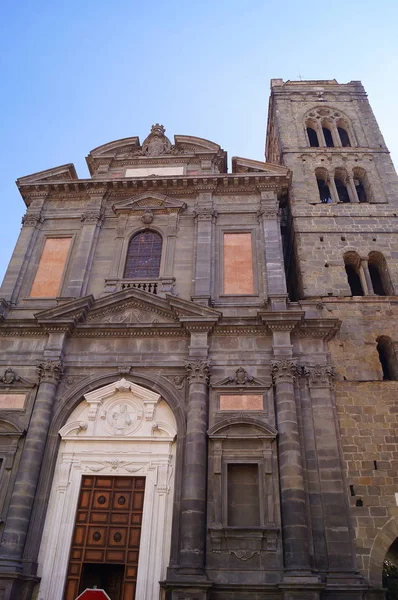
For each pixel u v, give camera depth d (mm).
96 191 28797
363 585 16844
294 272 28562
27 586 17375
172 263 25734
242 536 17969
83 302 23281
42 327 22984
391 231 27406
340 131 35812
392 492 18922
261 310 22562
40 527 18656
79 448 20531
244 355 22000
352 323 23391
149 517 18828
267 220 26750
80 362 22391
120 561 18328
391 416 20609
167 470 19766
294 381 21078
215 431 19969
